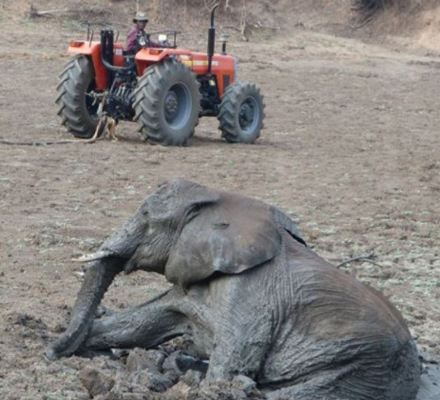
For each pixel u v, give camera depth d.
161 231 8.43
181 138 23.55
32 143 22.44
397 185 20.42
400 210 17.91
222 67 25.23
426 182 21.03
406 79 44.91
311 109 33.09
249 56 47.44
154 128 23.02
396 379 8.04
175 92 23.61
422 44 59.38
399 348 8.02
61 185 18.22
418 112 34.16
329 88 39.22
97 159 21.03
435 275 13.73
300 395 7.75
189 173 20.14
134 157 21.52
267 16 56.41
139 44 23.62
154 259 8.48
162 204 8.44
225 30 52.69
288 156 23.30
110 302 11.25
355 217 17.08
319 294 8.01
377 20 61.22
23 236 14.34
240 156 22.77
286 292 8.01
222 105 24.75
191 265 8.20
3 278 12.17
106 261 8.71
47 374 8.54
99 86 23.56
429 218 17.39
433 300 12.54
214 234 8.12
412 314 11.78
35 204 16.56
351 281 8.24
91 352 9.02
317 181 20.27
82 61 23.59
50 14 47.75
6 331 9.56
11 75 35.22
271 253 8.08
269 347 7.96
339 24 60.59
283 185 19.59
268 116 30.73
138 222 8.55
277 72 43.03
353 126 29.73
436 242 15.67
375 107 34.69
